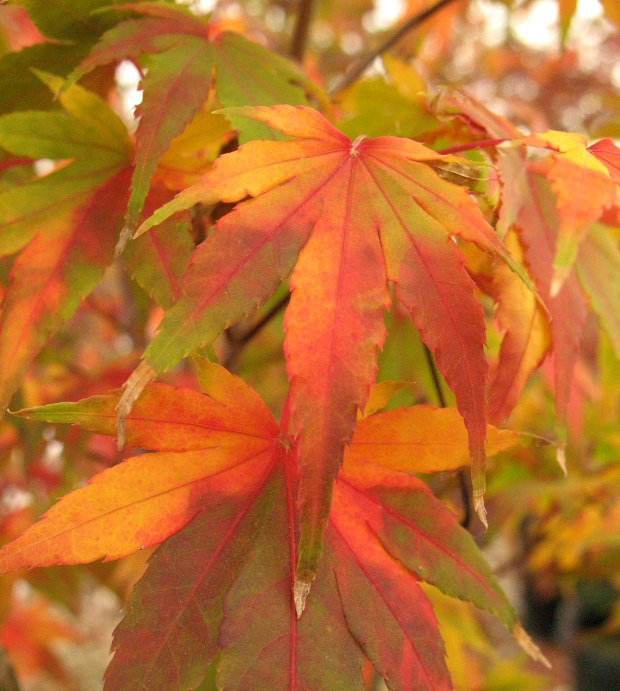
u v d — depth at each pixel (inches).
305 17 11.0
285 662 5.7
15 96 8.1
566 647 23.6
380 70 12.6
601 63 25.0
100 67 8.2
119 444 5.4
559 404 6.8
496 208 6.7
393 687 5.8
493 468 13.7
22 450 10.9
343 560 6.0
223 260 5.7
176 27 7.3
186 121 6.6
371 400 6.2
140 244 6.7
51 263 6.9
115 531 5.9
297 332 5.6
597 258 7.4
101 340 18.7
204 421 6.1
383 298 5.8
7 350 6.7
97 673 23.8
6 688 9.0
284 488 6.1
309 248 5.8
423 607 6.1
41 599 18.7
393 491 6.2
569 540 13.4
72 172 7.1
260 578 5.8
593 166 5.9
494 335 12.5
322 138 6.3
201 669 5.7
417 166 6.1
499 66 25.3
